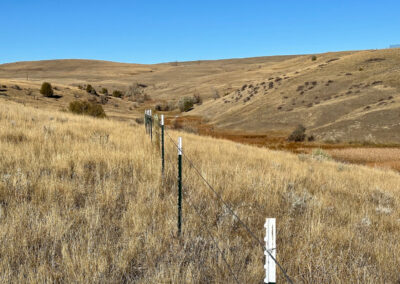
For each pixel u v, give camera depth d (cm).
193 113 10512
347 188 910
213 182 693
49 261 360
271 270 186
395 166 3634
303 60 19950
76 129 1290
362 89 7769
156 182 647
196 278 333
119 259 359
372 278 355
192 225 467
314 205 618
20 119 1362
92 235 413
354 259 410
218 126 7781
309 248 423
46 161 718
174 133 2228
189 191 630
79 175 654
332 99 7688
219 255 380
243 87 11338
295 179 898
